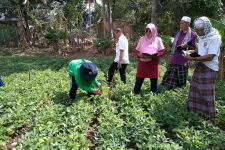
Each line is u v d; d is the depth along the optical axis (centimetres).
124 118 269
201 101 262
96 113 282
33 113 274
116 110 276
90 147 221
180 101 296
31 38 1139
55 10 1060
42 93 336
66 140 214
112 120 246
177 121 249
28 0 1049
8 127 246
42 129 228
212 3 693
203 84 252
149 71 312
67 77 446
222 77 417
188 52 254
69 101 313
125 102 295
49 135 219
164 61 638
